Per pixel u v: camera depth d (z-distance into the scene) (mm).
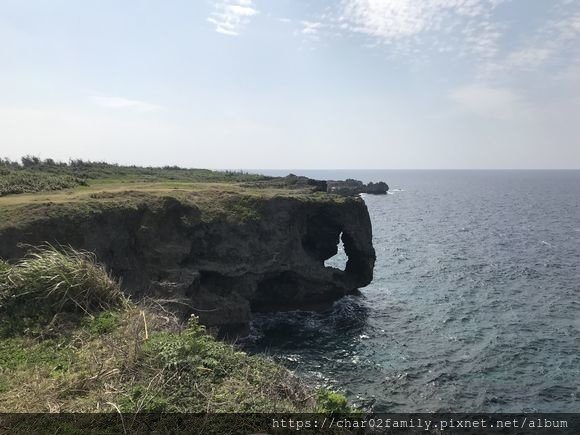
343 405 7238
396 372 22656
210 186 40281
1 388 7027
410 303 34969
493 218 90750
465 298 35750
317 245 39250
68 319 9633
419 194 163000
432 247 59344
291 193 38750
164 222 28469
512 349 25406
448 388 20797
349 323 30766
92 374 7367
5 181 32812
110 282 11055
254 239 31766
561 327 28891
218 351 8266
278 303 33906
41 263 10719
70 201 26125
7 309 9656
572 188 194875
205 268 29484
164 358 7605
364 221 39156
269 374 7934
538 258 50688
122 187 36688
